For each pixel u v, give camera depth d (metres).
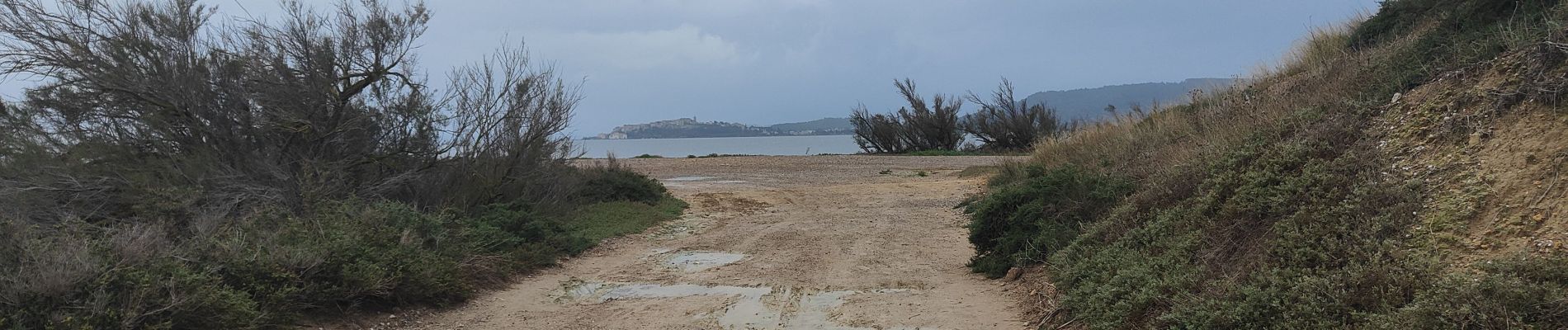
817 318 6.09
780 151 56.09
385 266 6.45
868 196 16.88
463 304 6.89
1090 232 7.21
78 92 9.54
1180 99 13.02
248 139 10.20
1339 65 8.95
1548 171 4.62
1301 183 5.80
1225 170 6.84
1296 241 5.09
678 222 13.11
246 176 9.67
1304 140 6.60
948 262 8.75
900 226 11.96
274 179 9.81
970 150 39.47
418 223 8.01
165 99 9.48
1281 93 9.09
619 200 14.85
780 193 17.72
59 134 9.57
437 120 11.67
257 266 5.80
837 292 7.05
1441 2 8.90
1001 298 6.66
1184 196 7.14
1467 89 5.88
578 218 12.64
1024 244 7.88
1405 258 4.54
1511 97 5.39
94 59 9.27
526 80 12.58
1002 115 39.59
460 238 8.30
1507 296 3.68
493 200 12.21
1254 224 5.76
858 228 11.84
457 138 11.92
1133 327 5.08
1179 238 6.10
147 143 9.86
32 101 9.41
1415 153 5.65
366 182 10.95
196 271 5.52
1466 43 7.01
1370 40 10.52
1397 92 6.80
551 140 13.30
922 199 16.06
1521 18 6.91
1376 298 4.24
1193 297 4.91
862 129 43.53
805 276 7.94
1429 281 4.21
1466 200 4.82
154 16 9.57
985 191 13.95
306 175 9.50
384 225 7.61
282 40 10.39
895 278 7.75
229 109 9.94
